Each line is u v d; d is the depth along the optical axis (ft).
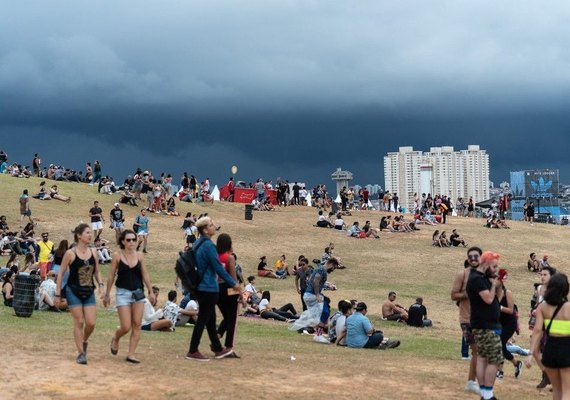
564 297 37.35
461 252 167.53
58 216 165.07
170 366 45.57
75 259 43.96
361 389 43.75
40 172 225.15
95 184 216.13
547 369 37.70
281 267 134.51
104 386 39.73
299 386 43.14
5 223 136.87
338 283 131.95
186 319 74.64
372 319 97.60
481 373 42.19
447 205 220.02
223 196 229.86
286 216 203.62
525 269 156.76
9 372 41.39
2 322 66.33
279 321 89.04
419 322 94.53
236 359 50.29
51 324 67.46
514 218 290.35
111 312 84.38
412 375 50.14
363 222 200.54
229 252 51.49
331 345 69.00
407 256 159.94
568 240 196.34
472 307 42.27
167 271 130.31
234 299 50.16
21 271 98.94
